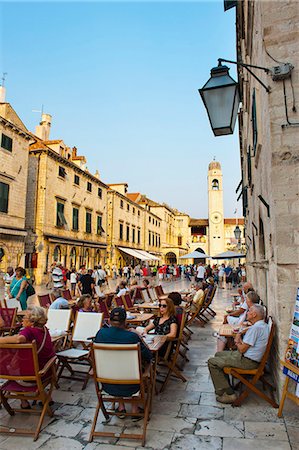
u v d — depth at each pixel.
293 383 4.25
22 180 23.69
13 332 8.03
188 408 4.50
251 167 8.84
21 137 23.66
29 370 3.97
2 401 4.22
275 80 4.62
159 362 5.55
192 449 3.50
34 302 15.48
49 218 26.08
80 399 4.86
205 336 9.14
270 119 4.61
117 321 4.18
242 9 8.11
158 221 62.44
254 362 4.62
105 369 3.90
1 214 21.48
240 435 3.76
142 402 3.89
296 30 4.62
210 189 69.62
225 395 4.66
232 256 23.31
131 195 57.34
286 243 4.40
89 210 33.62
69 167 29.50
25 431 3.84
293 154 4.47
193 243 76.19
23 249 23.67
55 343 6.09
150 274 39.94
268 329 4.74
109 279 34.06
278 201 4.48
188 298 11.62
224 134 4.71
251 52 6.87
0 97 26.14
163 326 5.70
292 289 4.35
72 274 20.02
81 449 3.54
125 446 3.58
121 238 42.41
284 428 3.90
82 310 7.35
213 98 4.53
